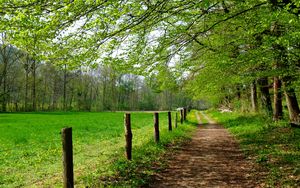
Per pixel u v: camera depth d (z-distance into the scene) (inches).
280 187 340.8
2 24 283.9
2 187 394.0
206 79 682.2
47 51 346.3
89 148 730.2
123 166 436.8
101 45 366.6
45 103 4035.4
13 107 3535.9
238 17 440.8
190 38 445.4
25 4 265.7
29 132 1165.7
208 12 410.6
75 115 2645.2
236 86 1077.8
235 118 1397.6
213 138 860.6
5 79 3083.2
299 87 672.4
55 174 448.1
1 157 634.8
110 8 286.4
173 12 341.4
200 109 4655.5
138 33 394.9
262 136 747.4
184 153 601.0
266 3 375.2
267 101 1118.4
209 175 421.4
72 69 382.3
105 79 4416.8
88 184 349.1
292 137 665.6
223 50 534.0
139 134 940.0
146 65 465.4
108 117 2340.1
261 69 620.4
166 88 629.6
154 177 408.2
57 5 271.4
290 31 433.1
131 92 4886.8
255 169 440.5
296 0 311.0
